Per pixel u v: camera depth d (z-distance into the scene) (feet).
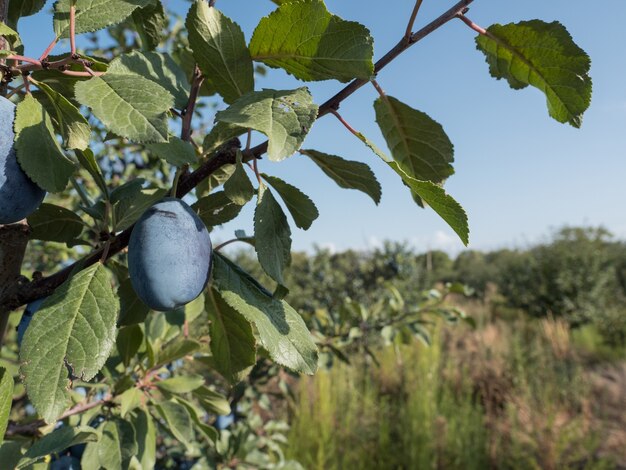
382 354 27.73
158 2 4.46
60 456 5.12
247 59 3.71
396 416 23.30
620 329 38.17
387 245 29.04
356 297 27.84
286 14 3.39
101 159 11.26
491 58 4.20
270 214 3.55
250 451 10.33
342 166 4.33
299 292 28.14
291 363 3.28
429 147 4.64
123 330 5.41
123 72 3.57
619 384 27.40
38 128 2.96
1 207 2.89
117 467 4.61
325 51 3.45
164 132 2.70
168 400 5.54
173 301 3.17
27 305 3.84
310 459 17.79
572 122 4.09
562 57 3.86
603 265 48.08
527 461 19.79
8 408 2.64
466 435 20.80
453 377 27.40
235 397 11.65
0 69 3.01
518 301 46.91
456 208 3.22
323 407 20.22
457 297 53.11
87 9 3.54
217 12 3.60
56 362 2.78
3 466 3.54
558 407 24.73
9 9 3.87
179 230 3.26
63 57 3.54
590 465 19.77
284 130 2.77
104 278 3.18
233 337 4.13
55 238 4.30
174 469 9.85
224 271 3.54
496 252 74.69
